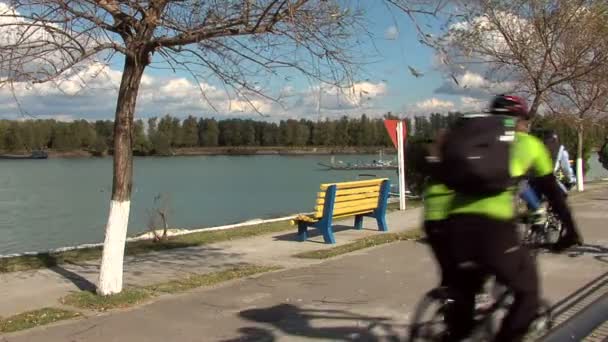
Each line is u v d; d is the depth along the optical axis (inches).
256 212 892.0
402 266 335.6
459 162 146.5
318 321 233.0
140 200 1072.8
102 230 730.8
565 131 942.4
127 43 264.4
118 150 271.6
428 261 347.9
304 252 389.7
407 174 779.4
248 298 267.6
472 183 145.6
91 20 246.5
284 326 227.3
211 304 257.9
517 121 157.8
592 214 569.3
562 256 352.2
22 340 212.2
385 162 2257.6
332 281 300.0
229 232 492.4
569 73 575.2
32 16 235.8
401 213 610.2
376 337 213.9
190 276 316.5
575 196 767.7
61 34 241.3
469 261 148.6
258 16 250.4
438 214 153.0
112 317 239.6
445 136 154.3
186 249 407.2
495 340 151.3
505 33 569.3
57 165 2493.8
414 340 166.9
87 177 1818.4
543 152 152.7
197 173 2006.6
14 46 234.5
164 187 1400.1
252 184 1493.6
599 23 544.1
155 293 276.8
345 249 395.2
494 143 146.7
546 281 291.4
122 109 269.0
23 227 761.0
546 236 202.8
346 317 237.9
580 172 869.8
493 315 160.4
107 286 271.4
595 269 320.5
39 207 998.4
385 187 490.6
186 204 1018.1
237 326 227.8
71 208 982.4
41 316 239.9
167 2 247.8
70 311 247.8
